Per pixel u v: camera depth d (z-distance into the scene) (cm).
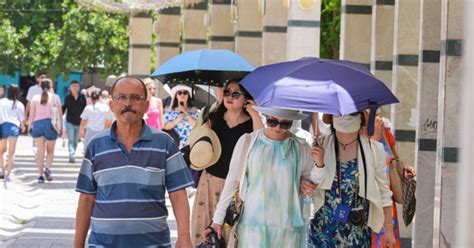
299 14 2448
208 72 1831
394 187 1420
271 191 1304
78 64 8112
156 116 2811
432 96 2028
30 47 8244
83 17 7969
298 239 1319
